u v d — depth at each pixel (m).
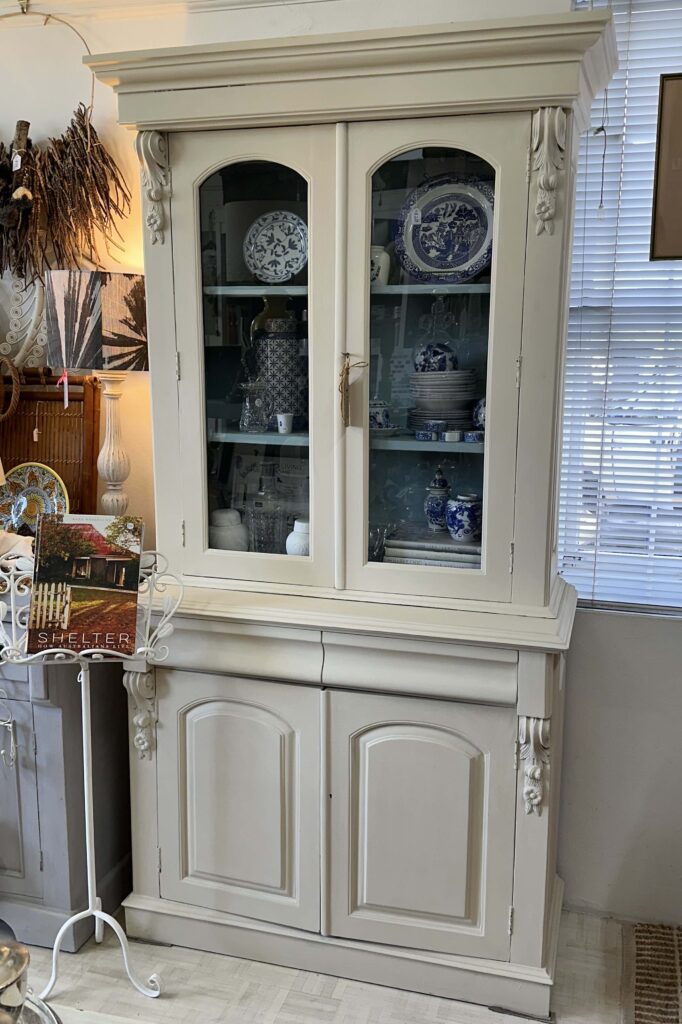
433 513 1.85
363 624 1.78
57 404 2.35
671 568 2.14
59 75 2.30
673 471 2.11
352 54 1.65
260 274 1.87
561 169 1.63
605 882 2.26
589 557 2.20
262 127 1.78
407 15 2.03
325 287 1.81
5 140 2.37
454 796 1.84
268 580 1.97
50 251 2.37
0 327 2.42
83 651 1.74
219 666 1.93
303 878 1.98
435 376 1.80
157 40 2.22
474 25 1.56
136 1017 1.85
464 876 1.86
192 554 2.01
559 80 1.57
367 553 1.90
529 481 1.75
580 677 2.19
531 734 1.75
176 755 2.03
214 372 1.94
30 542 2.02
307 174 1.77
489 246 1.72
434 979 1.92
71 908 2.05
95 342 2.03
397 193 1.75
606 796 2.22
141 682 1.99
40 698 1.93
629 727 2.18
